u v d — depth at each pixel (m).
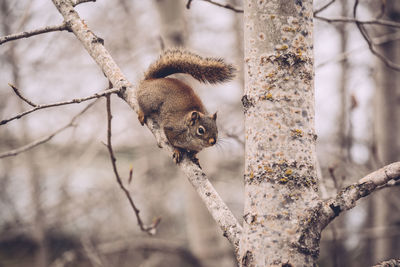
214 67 4.60
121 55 10.91
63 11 4.26
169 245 9.42
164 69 5.46
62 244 12.04
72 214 11.38
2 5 9.38
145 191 11.65
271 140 2.74
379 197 7.74
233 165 11.67
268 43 2.81
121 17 11.52
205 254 9.17
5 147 10.74
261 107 2.78
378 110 7.77
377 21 4.75
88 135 10.81
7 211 11.11
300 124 2.76
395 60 7.68
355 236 10.34
